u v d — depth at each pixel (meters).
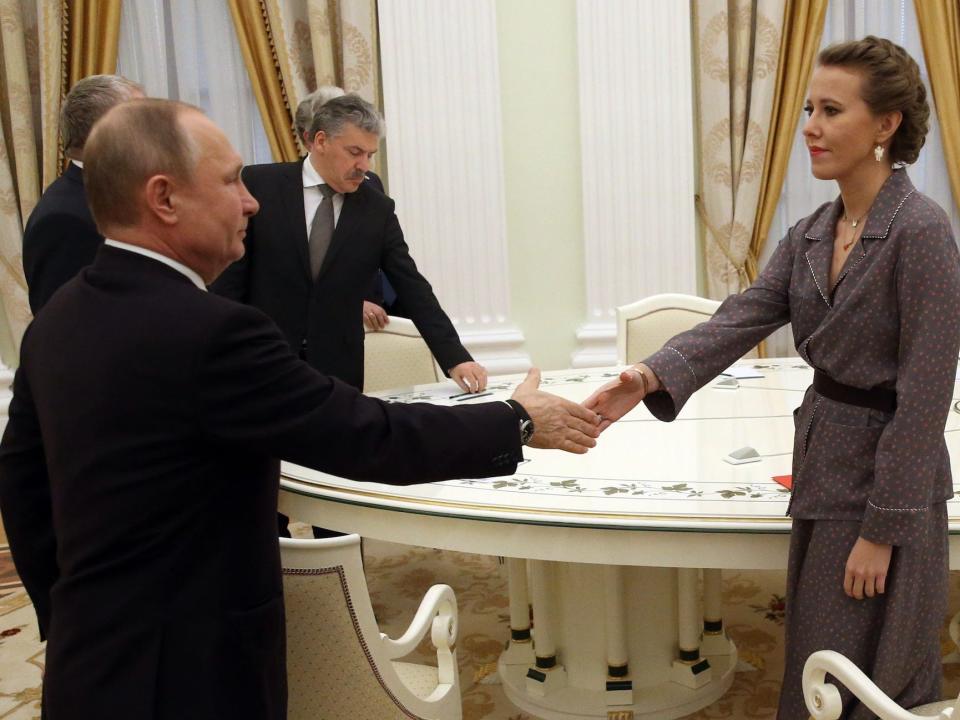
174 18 4.51
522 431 1.32
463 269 4.70
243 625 1.18
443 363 2.90
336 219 2.85
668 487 1.86
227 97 4.60
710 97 4.74
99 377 1.13
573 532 1.70
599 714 2.35
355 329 2.87
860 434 1.46
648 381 1.66
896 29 4.85
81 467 1.13
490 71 4.62
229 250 1.24
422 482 1.25
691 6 4.77
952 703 1.48
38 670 2.75
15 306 4.47
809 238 1.54
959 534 1.59
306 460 1.17
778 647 2.74
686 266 4.80
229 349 1.12
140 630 1.11
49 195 2.23
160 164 1.16
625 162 4.72
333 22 4.52
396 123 4.57
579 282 4.90
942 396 1.36
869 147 1.41
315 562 1.40
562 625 2.46
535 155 4.80
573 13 4.72
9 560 3.70
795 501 1.54
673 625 2.44
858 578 1.43
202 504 1.15
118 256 1.19
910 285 1.36
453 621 1.78
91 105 2.19
